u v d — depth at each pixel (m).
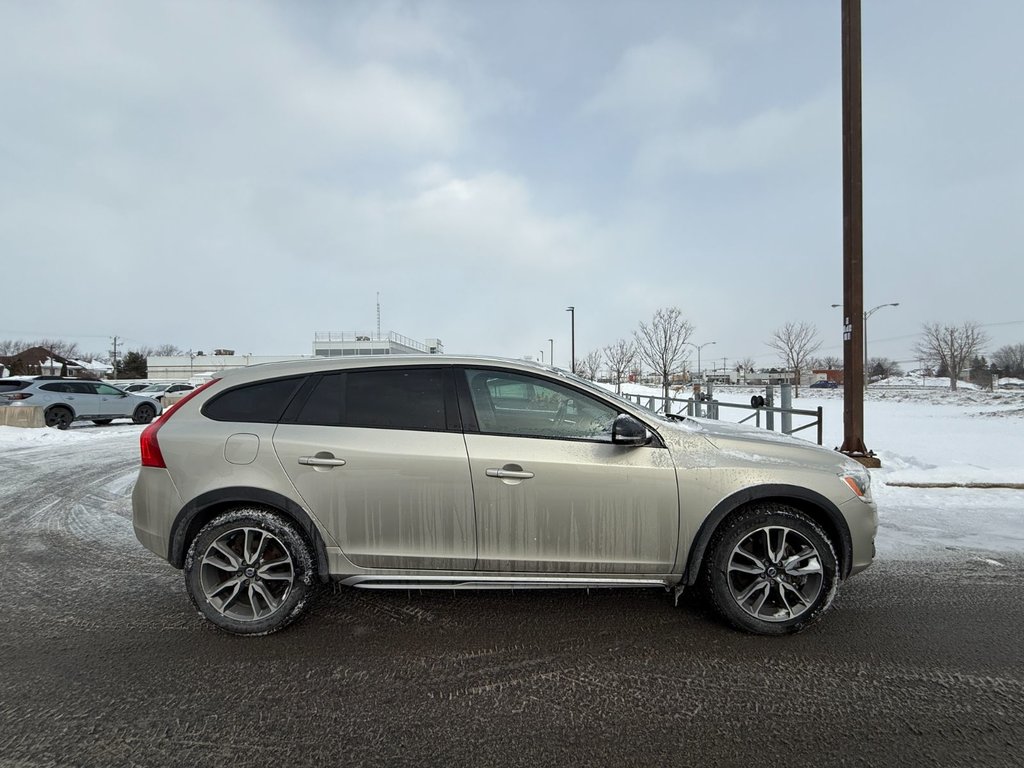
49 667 2.92
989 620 3.46
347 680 2.81
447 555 3.27
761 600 3.26
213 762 2.24
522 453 3.25
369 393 3.41
